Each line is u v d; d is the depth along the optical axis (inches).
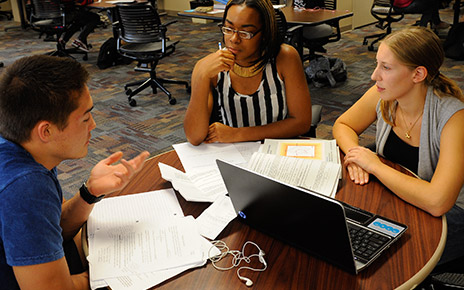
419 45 55.2
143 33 163.5
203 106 67.6
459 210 62.1
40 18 228.2
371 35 239.1
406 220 49.3
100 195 49.0
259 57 68.9
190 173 60.5
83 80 39.7
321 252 42.9
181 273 42.7
